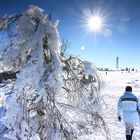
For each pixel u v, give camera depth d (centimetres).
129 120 395
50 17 276
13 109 265
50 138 270
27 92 268
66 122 277
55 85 255
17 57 271
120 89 1438
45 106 270
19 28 272
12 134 265
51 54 264
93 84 295
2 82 282
